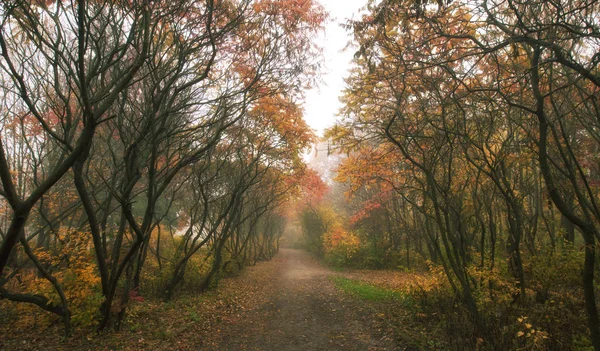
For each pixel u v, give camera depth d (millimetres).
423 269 16891
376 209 21906
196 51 7910
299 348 6594
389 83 7094
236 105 9039
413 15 5219
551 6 5441
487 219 9734
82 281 6621
